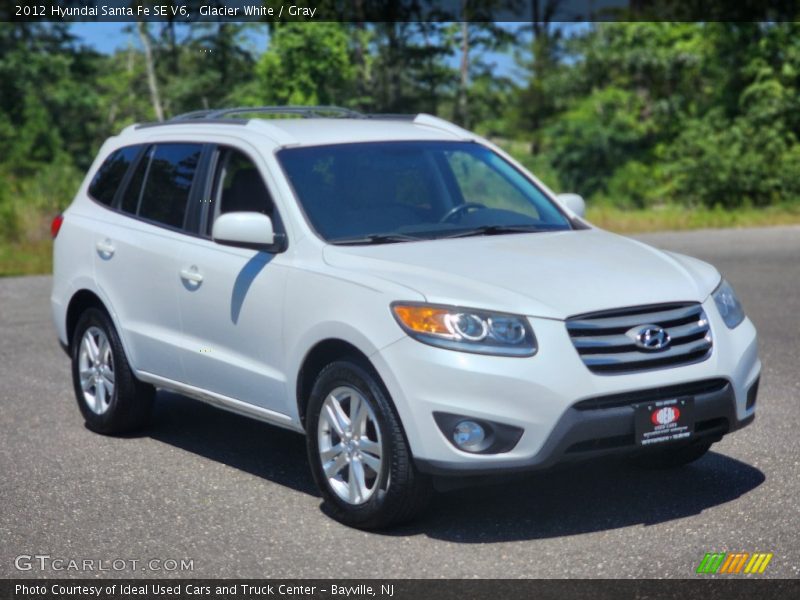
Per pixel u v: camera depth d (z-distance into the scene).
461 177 6.42
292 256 5.75
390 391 5.05
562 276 5.24
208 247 6.31
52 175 25.52
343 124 6.66
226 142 6.54
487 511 5.55
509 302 4.99
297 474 6.37
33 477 6.39
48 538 5.34
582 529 5.24
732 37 38.78
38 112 42.66
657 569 4.67
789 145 37.09
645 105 41.84
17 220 22.02
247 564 4.92
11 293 14.80
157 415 7.89
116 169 7.43
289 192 5.96
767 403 7.61
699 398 5.13
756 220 26.89
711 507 5.48
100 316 7.22
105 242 7.13
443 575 4.71
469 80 48.41
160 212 6.84
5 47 44.16
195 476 6.35
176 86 37.19
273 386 5.81
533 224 6.25
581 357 4.93
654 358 5.04
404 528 5.34
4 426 7.65
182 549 5.13
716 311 5.35
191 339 6.41
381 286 5.19
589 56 42.06
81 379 7.46
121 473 6.44
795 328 10.55
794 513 5.32
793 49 37.50
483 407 4.86
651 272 5.42
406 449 5.07
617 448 5.00
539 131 55.47
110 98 45.12
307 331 5.50
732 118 39.06
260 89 35.22
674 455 6.02
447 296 5.03
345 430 5.37
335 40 34.62
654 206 39.09
